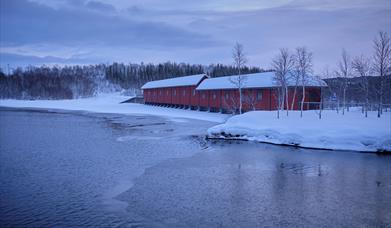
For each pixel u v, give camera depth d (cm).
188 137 2689
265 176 1461
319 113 2634
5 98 9081
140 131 3091
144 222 966
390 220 974
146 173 1520
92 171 1555
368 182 1353
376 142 1961
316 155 1895
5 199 1162
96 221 974
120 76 12812
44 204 1112
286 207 1076
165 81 6706
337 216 1002
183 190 1262
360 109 3431
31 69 12862
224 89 4412
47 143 2380
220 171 1555
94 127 3425
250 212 1037
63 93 9431
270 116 2706
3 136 2739
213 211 1045
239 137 2525
